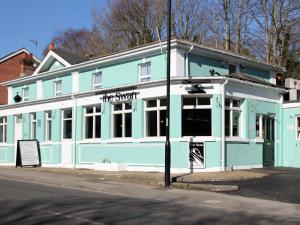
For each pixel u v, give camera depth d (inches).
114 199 566.3
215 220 428.5
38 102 1189.7
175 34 1679.4
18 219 410.6
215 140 844.0
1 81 1770.4
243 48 1567.4
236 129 912.3
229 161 868.6
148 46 936.3
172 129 856.3
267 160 981.2
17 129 1290.6
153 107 905.5
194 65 940.6
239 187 689.6
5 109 1328.7
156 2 1727.4
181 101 855.1
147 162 901.2
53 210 461.7
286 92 1024.9
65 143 1102.4
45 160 1156.5
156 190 672.4
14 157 1288.1
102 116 1003.3
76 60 1173.7
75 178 830.5
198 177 762.2
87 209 472.7
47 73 1211.2
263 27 1533.0
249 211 496.7
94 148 1019.9
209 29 1674.5
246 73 1075.9
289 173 849.5
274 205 546.3
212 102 851.4
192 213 466.9
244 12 1572.3
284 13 1494.8
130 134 949.2
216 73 977.5
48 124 1176.8
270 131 1001.5
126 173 861.2
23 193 601.0
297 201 582.9
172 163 853.2
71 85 1151.6
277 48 1505.9
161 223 404.2
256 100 948.0
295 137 981.8
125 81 1007.6
